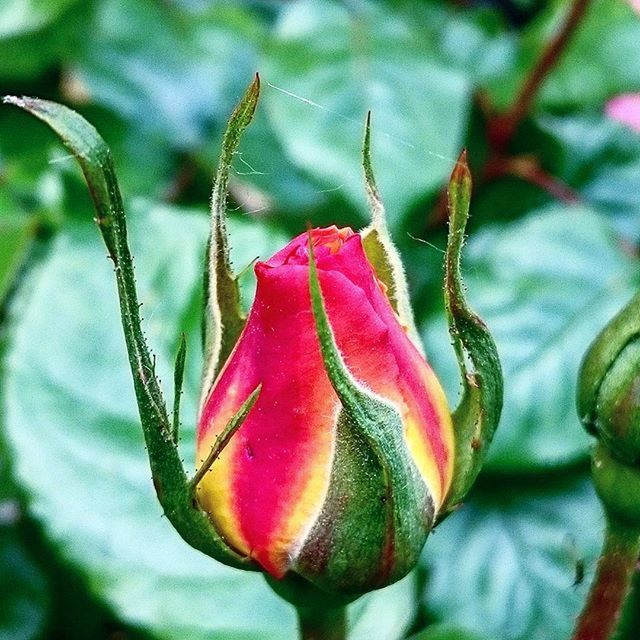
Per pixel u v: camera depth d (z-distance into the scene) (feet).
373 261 0.70
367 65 1.12
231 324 0.69
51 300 0.97
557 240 1.07
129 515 0.94
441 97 1.11
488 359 0.68
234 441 0.66
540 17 1.25
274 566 0.67
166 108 1.23
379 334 0.65
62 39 1.22
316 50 1.12
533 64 1.22
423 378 0.67
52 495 0.93
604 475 0.75
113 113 1.22
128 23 1.25
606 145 1.23
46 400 0.95
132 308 0.64
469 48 1.25
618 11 1.24
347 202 1.16
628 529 0.75
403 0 1.27
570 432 0.99
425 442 0.67
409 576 0.92
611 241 1.07
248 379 0.66
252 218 1.12
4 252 1.06
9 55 1.20
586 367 0.74
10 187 1.17
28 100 0.62
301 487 0.66
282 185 1.18
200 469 0.66
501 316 1.04
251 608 0.92
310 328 0.65
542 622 0.99
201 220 0.99
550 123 1.23
